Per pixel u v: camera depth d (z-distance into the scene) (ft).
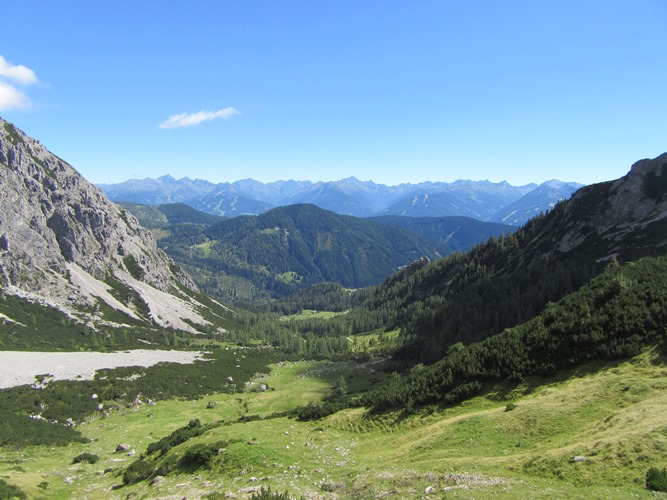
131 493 137.80
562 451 96.99
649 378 121.19
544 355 158.71
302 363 581.53
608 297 171.22
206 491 121.70
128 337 575.79
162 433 263.70
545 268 520.01
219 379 444.96
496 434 122.52
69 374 364.79
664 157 523.29
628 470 82.23
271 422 198.18
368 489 102.58
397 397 177.06
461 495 86.69
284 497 88.33
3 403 278.05
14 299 537.24
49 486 162.30
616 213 516.73
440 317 575.79
